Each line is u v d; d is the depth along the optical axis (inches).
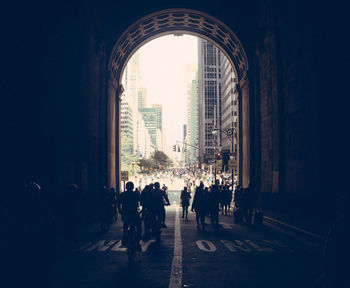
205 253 389.7
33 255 162.6
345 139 461.4
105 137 939.3
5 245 164.2
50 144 575.8
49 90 585.3
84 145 728.3
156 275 291.1
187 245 445.7
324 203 500.1
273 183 765.3
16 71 476.7
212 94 6028.5
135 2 1000.9
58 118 625.3
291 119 679.7
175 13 1061.1
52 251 170.6
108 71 962.1
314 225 526.9
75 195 468.1
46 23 583.8
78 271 305.1
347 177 450.0
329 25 502.3
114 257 368.2
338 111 480.1
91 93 805.9
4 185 422.6
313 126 560.4
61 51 652.7
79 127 708.7
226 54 1200.2
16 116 473.4
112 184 1015.0
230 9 1009.5
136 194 359.9
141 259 358.0
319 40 535.5
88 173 757.9
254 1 949.8
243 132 1096.2
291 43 671.8
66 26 685.3
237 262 342.6
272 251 400.5
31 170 506.3
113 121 1058.7
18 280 161.6
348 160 452.1
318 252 394.9
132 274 294.0
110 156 984.3
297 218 603.8
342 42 472.4
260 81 941.2
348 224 118.9
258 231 579.5
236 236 523.8
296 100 649.6
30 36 521.7
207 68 6063.0
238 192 762.2
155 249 417.1
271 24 783.1
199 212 601.3
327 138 510.0
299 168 629.9
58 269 311.9
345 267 115.9
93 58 834.2
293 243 457.4
